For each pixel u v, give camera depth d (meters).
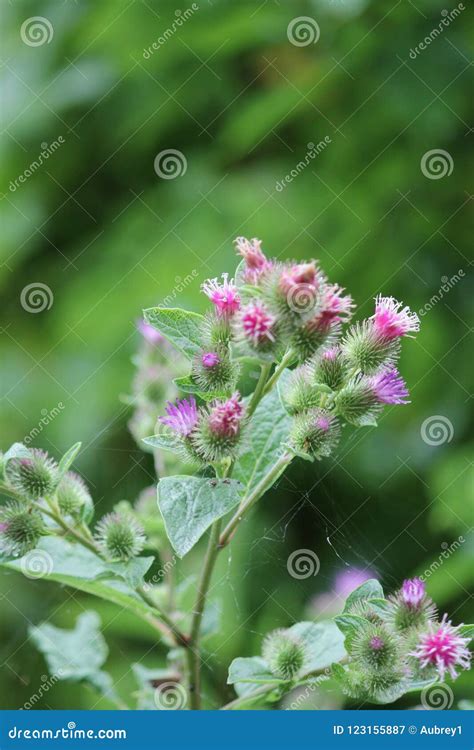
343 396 1.09
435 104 1.36
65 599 1.34
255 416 1.11
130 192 1.47
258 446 1.10
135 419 1.23
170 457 1.20
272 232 1.40
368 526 1.36
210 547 1.09
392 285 1.40
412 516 1.37
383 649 1.06
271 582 1.26
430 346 1.39
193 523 1.03
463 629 1.07
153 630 1.30
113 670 1.29
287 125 1.43
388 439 1.38
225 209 1.41
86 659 1.19
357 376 1.10
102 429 1.40
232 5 1.38
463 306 1.39
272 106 1.40
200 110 1.43
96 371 1.42
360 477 1.37
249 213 1.41
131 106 1.43
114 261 1.43
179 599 1.17
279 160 1.43
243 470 1.10
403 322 1.10
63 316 1.44
